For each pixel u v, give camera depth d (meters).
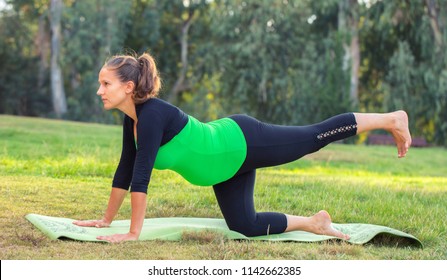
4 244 5.13
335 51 32.97
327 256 5.05
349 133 5.55
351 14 34.84
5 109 41.41
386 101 32.31
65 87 42.62
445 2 32.28
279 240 5.55
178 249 5.07
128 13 38.69
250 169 5.57
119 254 4.89
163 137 5.30
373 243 5.76
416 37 32.69
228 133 5.42
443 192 9.38
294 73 36.38
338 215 6.93
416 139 31.36
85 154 12.87
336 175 13.87
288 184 9.27
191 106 38.56
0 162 10.71
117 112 39.25
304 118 35.00
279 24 36.72
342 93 33.09
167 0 40.50
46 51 42.47
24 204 6.79
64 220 5.96
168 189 8.49
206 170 5.42
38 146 14.68
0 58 41.16
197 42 41.75
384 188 9.39
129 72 5.23
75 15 37.47
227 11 36.31
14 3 40.78
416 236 6.05
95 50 38.12
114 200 5.83
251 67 36.78
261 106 37.41
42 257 4.79
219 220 6.42
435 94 31.75
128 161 5.78
